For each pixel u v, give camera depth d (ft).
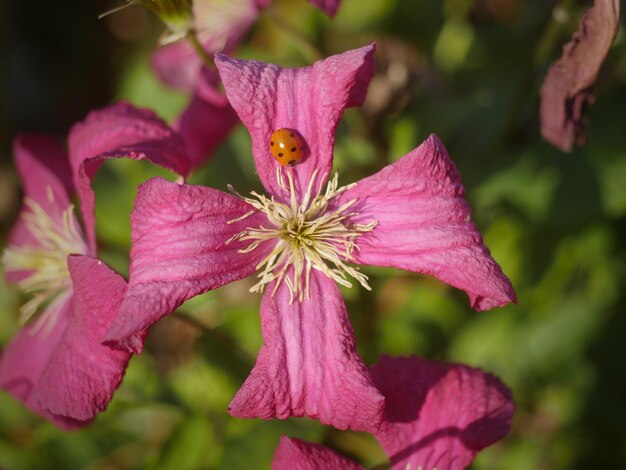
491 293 0.53
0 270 0.87
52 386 0.57
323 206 0.57
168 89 0.85
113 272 0.54
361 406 0.54
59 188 0.69
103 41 1.11
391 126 0.78
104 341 0.51
